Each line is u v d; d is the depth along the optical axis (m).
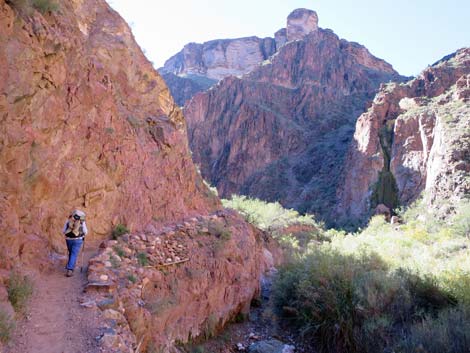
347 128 113.69
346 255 16.34
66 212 8.02
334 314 10.66
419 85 82.38
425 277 12.05
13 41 6.36
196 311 9.23
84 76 9.13
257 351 9.79
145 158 11.41
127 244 8.57
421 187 60.88
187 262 9.52
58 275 6.59
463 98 64.50
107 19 14.76
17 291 5.11
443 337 8.28
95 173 8.95
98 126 9.47
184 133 17.09
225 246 11.29
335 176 91.75
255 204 46.91
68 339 4.79
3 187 5.98
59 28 8.24
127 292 6.60
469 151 53.38
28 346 4.46
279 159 112.88
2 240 5.38
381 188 66.25
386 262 16.09
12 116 6.32
